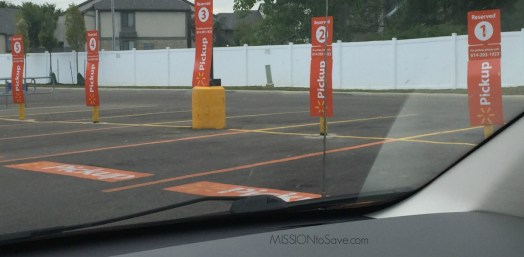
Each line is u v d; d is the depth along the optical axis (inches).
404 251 83.4
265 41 1360.7
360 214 113.0
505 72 265.0
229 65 1354.6
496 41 269.1
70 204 238.7
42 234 103.3
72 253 96.5
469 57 276.8
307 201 115.3
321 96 420.2
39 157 366.9
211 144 408.2
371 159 309.7
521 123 95.0
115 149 394.9
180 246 95.3
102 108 799.1
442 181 106.7
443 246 84.0
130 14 2458.2
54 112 733.9
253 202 114.2
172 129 509.7
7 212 225.8
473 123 225.1
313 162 319.6
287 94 1096.2
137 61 1501.0
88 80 581.6
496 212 96.7
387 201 114.0
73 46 1845.5
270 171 298.5
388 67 1048.2
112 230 106.3
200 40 511.8
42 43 2071.9
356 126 494.6
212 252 91.0
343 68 1125.7
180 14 2513.5
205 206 197.2
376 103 764.6
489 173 98.0
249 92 1164.5
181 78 1439.5
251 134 461.7
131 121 595.8
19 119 639.1
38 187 275.0
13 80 638.5
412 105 204.1
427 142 198.5
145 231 106.4
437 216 97.5
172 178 291.0
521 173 93.8
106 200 245.6
